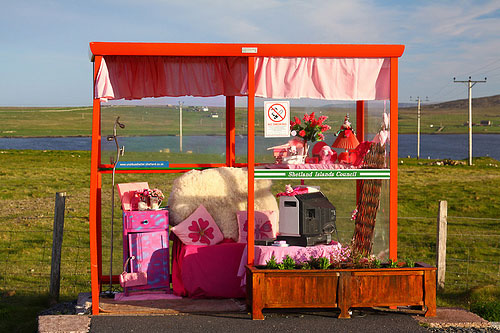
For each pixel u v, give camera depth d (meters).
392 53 6.40
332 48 6.36
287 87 6.50
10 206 24.36
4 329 6.59
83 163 48.50
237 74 8.06
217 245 7.12
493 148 178.12
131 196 7.23
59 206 8.17
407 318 5.96
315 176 6.44
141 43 6.06
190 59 7.89
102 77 6.03
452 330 5.74
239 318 5.94
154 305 6.46
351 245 7.12
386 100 6.59
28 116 144.38
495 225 22.75
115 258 12.73
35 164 45.97
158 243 7.03
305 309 6.24
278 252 6.40
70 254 14.21
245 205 7.87
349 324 5.72
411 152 155.75
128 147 8.00
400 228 21.14
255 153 7.14
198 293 6.90
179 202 7.63
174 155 8.19
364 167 6.80
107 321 5.80
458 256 15.65
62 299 8.53
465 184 41.91
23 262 13.21
